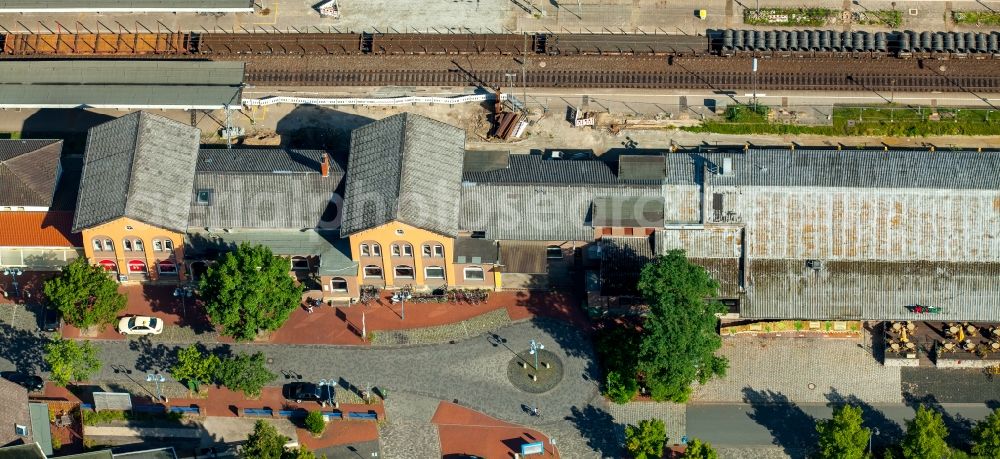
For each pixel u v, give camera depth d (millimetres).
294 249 178625
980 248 173375
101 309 173375
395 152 175375
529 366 175250
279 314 172375
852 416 164250
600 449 169375
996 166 176875
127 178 174875
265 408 171125
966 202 174000
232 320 169750
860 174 176625
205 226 177875
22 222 181000
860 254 174125
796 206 175125
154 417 171375
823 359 176125
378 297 180750
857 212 174625
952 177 175875
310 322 179125
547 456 168750
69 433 170500
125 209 172625
